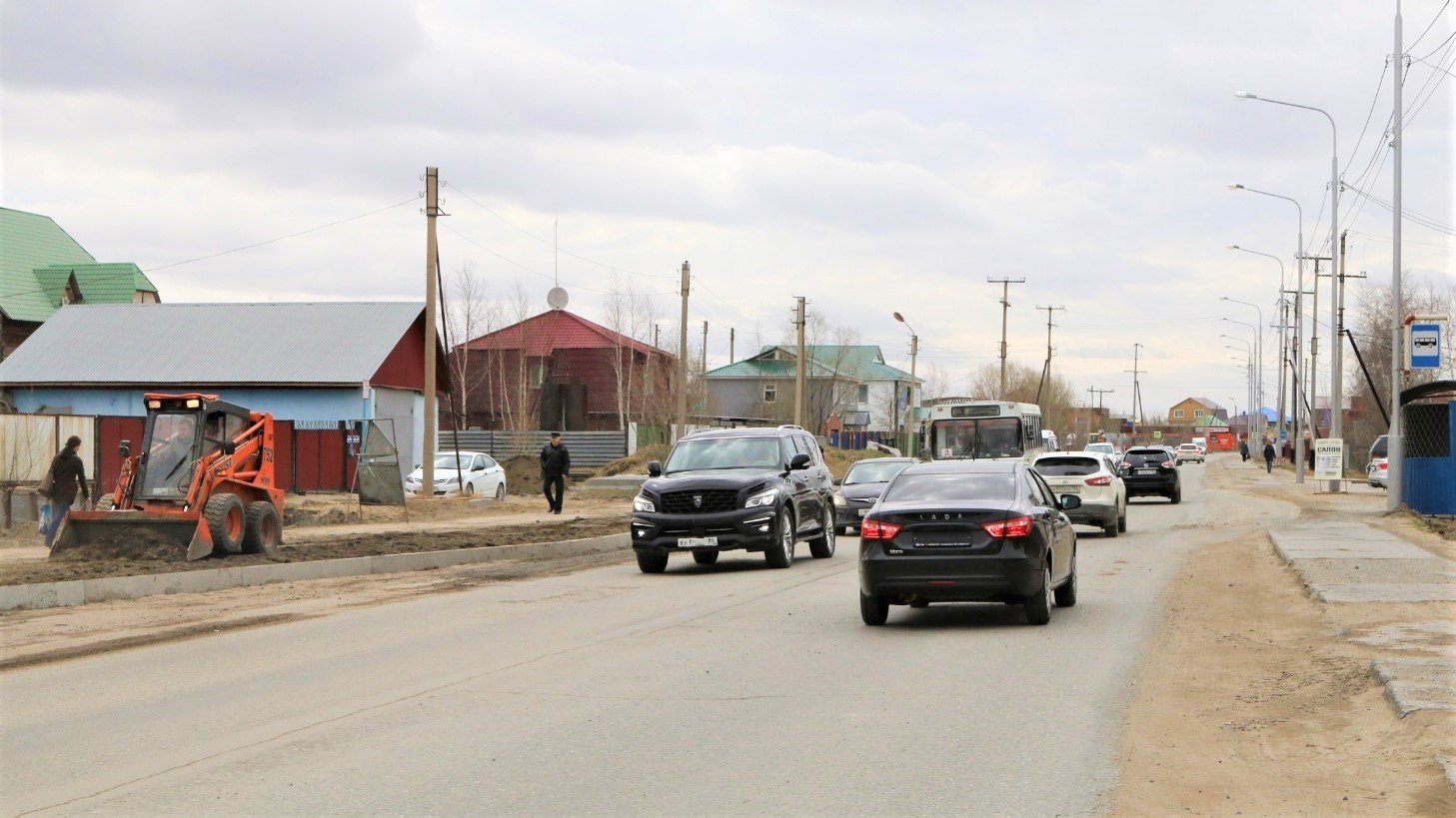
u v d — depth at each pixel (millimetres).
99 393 46656
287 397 45844
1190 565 20672
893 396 103500
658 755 7801
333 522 31438
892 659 11469
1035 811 6555
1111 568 20219
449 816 6516
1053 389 138625
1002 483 14109
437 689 10086
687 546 19938
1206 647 12086
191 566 18984
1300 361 60344
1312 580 16422
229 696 9906
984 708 9203
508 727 8633
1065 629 13391
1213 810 6625
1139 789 7000
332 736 8398
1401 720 8336
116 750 8086
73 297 58812
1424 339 29203
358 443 44438
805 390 85688
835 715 8977
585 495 45812
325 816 6527
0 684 10562
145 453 20766
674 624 13977
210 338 48750
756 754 7816
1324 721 8703
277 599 16781
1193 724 8680
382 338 47938
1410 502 30250
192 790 7074
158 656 11992
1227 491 50500
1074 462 27281
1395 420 30328
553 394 71375
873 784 7086
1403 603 14195
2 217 60031
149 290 61938
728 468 21422
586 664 11266
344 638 13086
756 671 10852
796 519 21406
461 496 40344
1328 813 6566
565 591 17672
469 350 75500
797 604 15867
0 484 27719
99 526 20062
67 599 16203
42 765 7703
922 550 13258
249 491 21828
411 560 21625
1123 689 9945
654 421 70562
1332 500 39938
